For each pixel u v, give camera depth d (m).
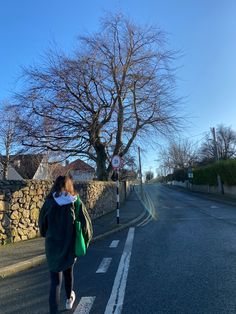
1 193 12.66
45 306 6.45
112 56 28.98
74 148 30.25
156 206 32.47
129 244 12.95
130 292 7.05
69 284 6.23
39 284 7.96
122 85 29.25
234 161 40.03
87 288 7.43
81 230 5.77
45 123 27.89
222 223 18.09
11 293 7.36
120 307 6.21
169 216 23.16
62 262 5.63
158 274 8.36
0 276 8.73
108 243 13.41
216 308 5.98
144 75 29.58
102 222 19.72
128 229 17.41
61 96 27.95
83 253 5.74
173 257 10.20
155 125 30.75
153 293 6.92
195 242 12.62
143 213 25.55
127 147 31.84
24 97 27.69
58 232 5.72
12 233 13.04
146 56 29.52
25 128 27.67
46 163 30.59
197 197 47.19
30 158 31.47
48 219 5.79
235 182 40.72
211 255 10.25
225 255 10.19
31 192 14.24
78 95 28.83
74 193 5.95
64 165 34.47
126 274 8.48
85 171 39.69
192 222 19.12
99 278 8.23
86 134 30.08
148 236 14.77
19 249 11.62
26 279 8.50
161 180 164.25
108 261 10.10
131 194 63.88
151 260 9.94
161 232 15.77
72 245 5.73
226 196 42.56
